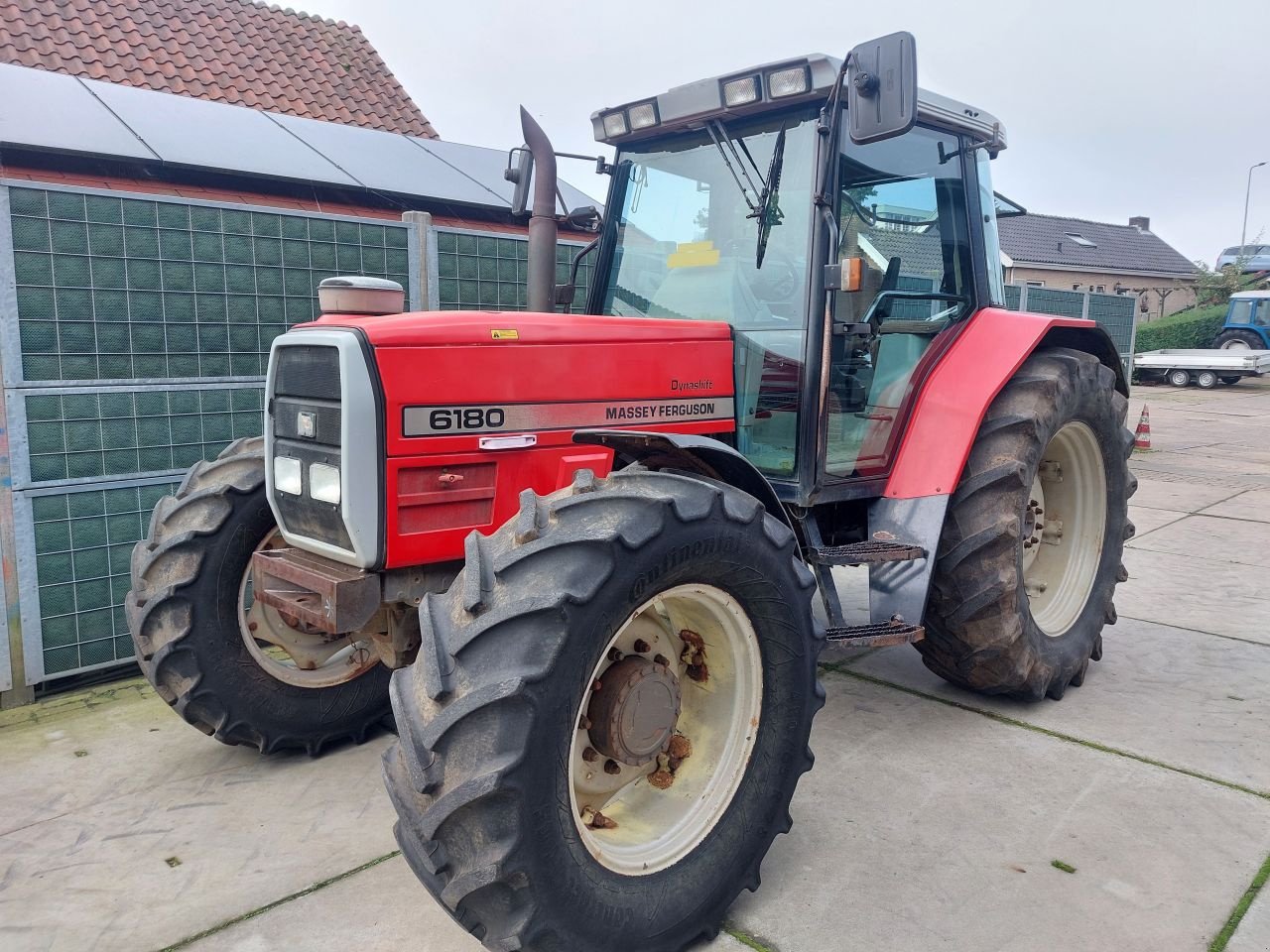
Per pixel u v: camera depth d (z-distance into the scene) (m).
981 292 3.68
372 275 4.86
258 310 4.47
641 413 2.90
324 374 2.47
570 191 6.45
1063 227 32.81
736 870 2.29
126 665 4.22
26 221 3.75
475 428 2.56
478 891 1.85
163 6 11.04
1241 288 31.67
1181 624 4.58
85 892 2.47
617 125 3.43
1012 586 3.22
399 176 5.92
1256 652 4.19
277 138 5.76
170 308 4.18
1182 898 2.38
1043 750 3.23
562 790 1.93
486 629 1.91
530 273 3.35
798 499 3.01
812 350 2.95
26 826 2.82
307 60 11.70
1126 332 14.18
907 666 4.08
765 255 3.10
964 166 3.63
